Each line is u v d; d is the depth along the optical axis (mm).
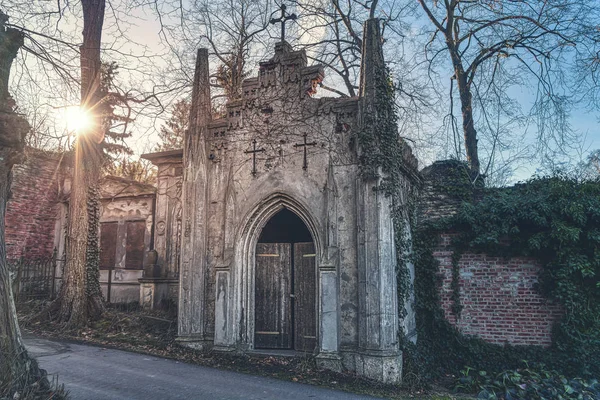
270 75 10703
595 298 10023
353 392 7992
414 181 12398
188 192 10766
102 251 16594
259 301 10867
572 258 10078
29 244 17391
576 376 9812
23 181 17422
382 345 8805
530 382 9000
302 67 10508
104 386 6996
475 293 11266
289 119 10398
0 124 5148
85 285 12070
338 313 9258
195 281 10398
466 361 10945
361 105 9719
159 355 9594
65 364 8180
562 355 10070
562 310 10414
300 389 7871
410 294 10891
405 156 11086
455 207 12305
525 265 10922
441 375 10859
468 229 11422
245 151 10680
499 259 11180
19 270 13398
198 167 10852
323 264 9422
